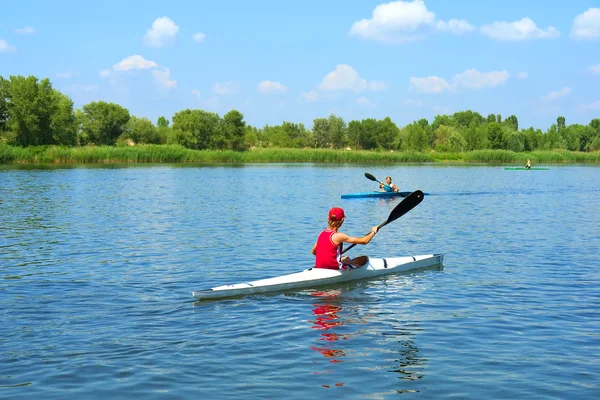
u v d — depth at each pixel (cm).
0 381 557
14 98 7931
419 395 527
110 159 6756
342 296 888
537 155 8538
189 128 9988
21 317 766
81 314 782
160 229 1597
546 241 1421
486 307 823
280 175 4553
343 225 1755
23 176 4019
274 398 518
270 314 789
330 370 586
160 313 790
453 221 1825
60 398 521
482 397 522
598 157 8812
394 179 4284
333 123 11944
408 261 1080
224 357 621
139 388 541
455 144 10950
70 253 1234
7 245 1330
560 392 532
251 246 1330
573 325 734
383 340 679
